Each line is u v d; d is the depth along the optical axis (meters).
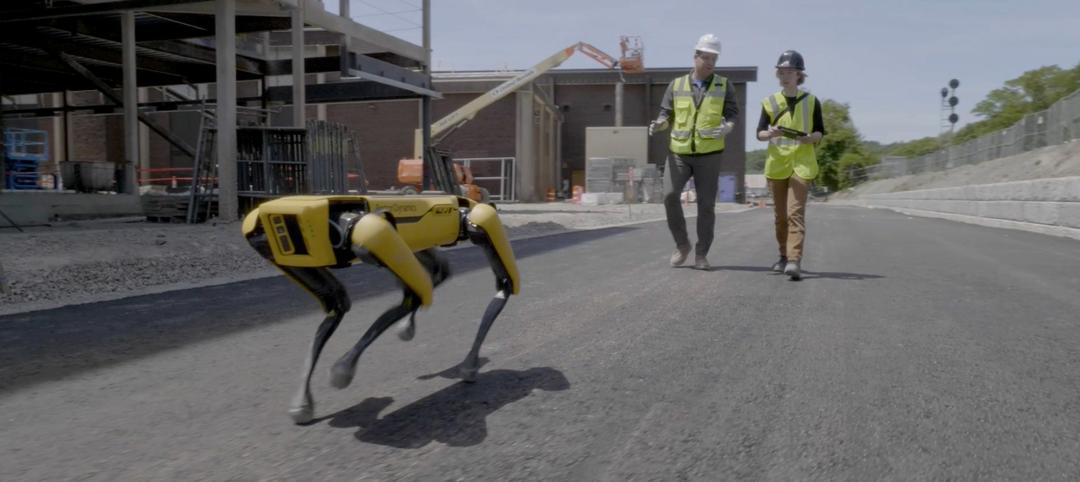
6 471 2.60
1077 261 8.59
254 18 18.02
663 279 7.07
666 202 7.76
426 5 20.59
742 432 2.92
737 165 55.56
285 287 7.01
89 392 3.56
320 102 22.50
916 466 2.60
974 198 19.69
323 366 3.99
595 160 43.09
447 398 3.38
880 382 3.58
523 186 44.41
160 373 3.88
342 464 2.63
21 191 15.80
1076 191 12.67
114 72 23.23
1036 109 64.94
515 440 2.85
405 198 3.08
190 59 21.45
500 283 3.59
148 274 7.85
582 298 5.98
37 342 4.64
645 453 2.72
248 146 14.34
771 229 14.92
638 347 4.31
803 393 3.42
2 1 15.52
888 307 5.54
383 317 2.93
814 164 6.98
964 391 3.43
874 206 46.06
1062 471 2.55
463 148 44.78
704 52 7.35
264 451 2.76
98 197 15.24
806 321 5.03
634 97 57.34
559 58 37.78
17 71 22.08
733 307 5.55
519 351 4.25
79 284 7.12
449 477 2.51
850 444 2.79
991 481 2.48
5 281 6.53
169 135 21.61
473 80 44.50
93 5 14.81
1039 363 3.91
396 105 45.66
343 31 17.53
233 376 3.81
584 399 3.35
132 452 2.77
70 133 37.28
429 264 3.71
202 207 14.68
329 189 14.96
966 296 6.02
